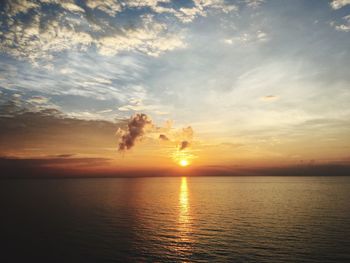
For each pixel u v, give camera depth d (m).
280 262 33.00
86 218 63.94
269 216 65.94
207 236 46.00
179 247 39.53
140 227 53.47
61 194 137.88
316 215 65.62
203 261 33.69
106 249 38.47
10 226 53.97
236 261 33.56
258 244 40.62
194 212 74.38
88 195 131.88
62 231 49.38
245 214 69.81
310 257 34.59
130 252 37.19
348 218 60.72
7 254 36.12
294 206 83.94
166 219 63.09
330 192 141.88
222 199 112.00
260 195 130.00
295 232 47.78
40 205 89.00
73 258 34.62
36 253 36.47
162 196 129.25
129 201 104.00
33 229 51.06
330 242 40.94
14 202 98.25
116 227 53.31
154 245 40.56
